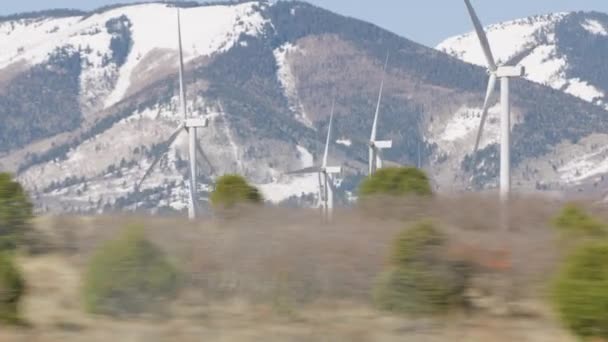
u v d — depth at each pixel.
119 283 98.94
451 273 97.75
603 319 89.19
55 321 96.75
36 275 109.62
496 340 89.88
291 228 103.44
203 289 99.75
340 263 98.75
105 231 113.38
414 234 98.81
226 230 103.69
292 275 98.50
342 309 97.94
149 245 100.56
